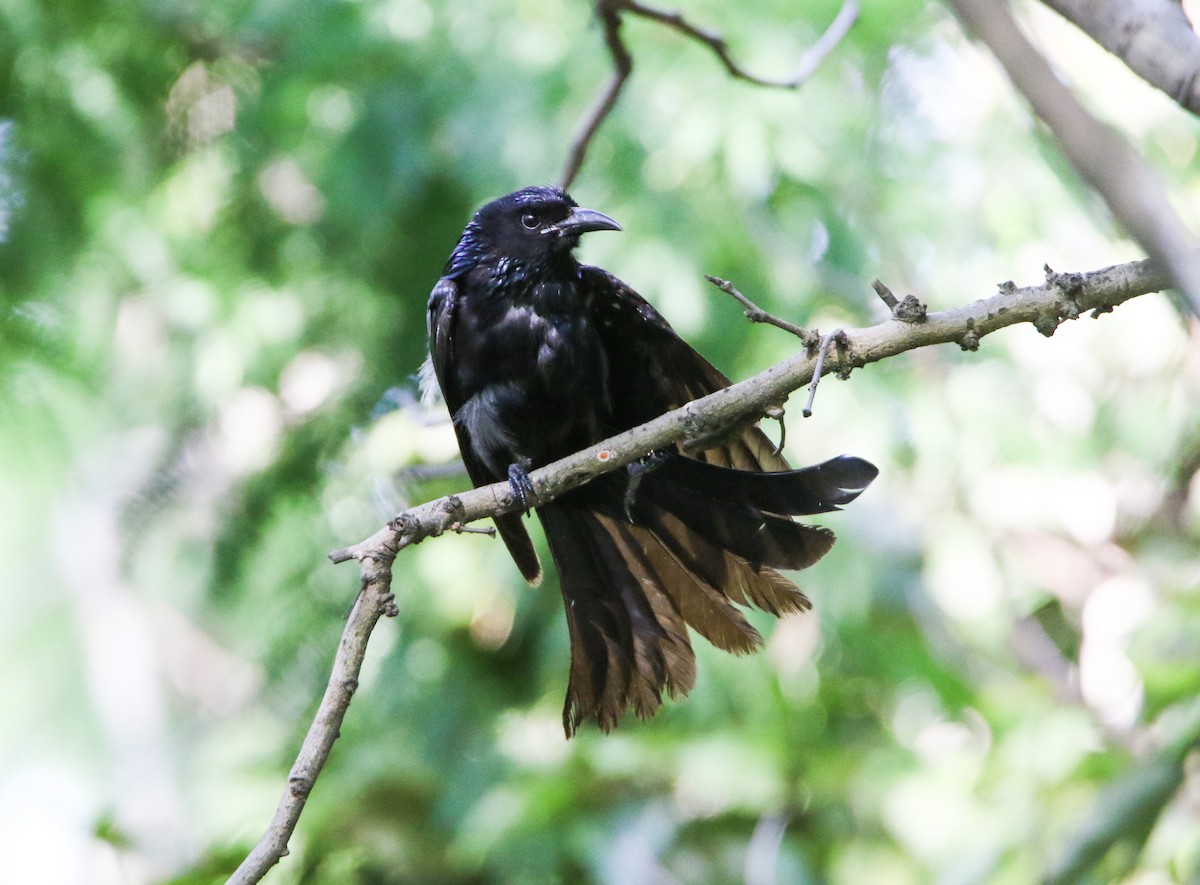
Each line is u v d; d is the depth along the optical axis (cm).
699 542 678
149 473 1446
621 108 1196
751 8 1220
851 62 1272
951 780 1028
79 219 1275
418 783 1188
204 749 1350
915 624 1235
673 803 1095
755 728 1123
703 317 1162
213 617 1559
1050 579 1289
